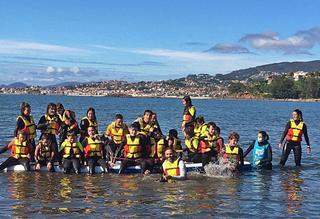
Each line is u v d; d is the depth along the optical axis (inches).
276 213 421.4
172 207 434.9
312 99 7805.1
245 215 413.1
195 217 403.5
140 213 412.2
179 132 1354.6
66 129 653.3
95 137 621.3
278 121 2116.1
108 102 5393.7
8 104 3668.8
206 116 2503.7
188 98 697.6
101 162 619.5
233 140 642.2
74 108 3193.9
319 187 543.2
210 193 498.0
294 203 459.2
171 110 3221.0
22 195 472.1
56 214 403.9
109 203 446.3
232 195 490.9
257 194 498.6
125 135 656.4
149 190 507.5
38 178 566.9
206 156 641.0
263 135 672.4
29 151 627.5
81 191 497.0
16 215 397.7
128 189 511.5
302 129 709.9
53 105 639.1
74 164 608.1
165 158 580.1
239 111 3356.3
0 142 981.8
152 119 650.8
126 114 2492.6
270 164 670.5
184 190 510.6
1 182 536.7
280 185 552.1
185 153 687.7
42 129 632.4
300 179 596.1
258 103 6510.8
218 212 421.1
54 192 489.7
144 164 615.2
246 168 665.0
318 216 413.7
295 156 713.0
